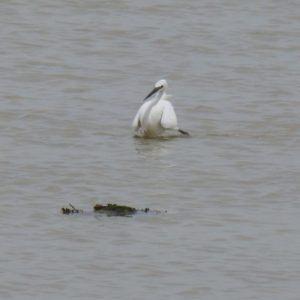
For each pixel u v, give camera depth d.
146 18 34.56
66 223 18.02
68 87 27.70
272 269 16.53
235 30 33.78
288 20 34.91
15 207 18.75
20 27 32.97
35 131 23.73
